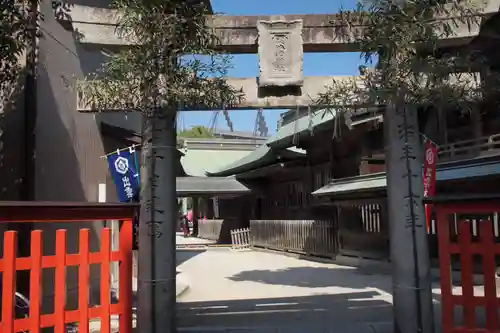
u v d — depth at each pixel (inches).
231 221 1104.8
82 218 178.2
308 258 681.0
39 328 162.9
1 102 249.1
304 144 717.9
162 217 215.6
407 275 213.3
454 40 219.5
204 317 279.6
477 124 429.1
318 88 232.8
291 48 231.0
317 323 269.1
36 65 271.7
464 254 182.7
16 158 259.0
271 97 231.9
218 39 215.6
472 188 400.5
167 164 218.7
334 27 232.4
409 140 218.1
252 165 879.1
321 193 600.7
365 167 597.6
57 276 168.4
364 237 558.9
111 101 207.3
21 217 166.9
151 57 190.2
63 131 309.6
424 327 209.9
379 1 191.9
